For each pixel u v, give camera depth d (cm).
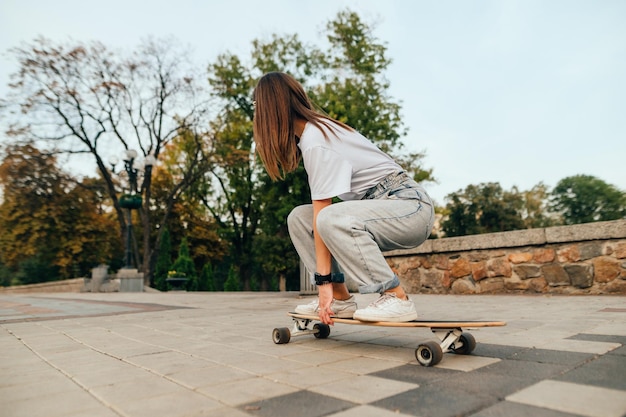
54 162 2180
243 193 2591
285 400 123
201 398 128
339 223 187
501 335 234
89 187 2366
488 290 645
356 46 2175
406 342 224
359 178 204
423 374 150
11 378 160
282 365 172
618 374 140
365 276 189
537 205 4259
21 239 2467
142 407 120
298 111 210
